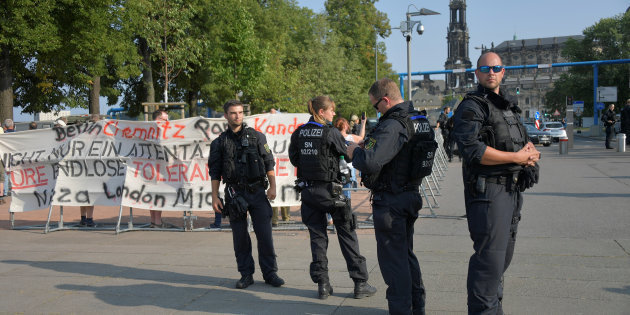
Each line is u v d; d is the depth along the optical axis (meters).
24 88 25.66
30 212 10.51
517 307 4.20
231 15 29.33
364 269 4.61
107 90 30.72
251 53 26.31
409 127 3.72
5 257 6.37
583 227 7.25
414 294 4.02
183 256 6.26
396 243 3.81
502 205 3.34
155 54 26.11
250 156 4.96
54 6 19.58
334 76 45.47
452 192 11.76
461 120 3.38
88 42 21.17
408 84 19.25
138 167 8.05
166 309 4.42
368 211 9.57
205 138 7.88
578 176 13.43
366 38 55.81
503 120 3.37
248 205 4.98
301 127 4.66
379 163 3.63
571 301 4.31
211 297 4.71
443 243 6.57
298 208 10.27
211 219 9.09
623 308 4.12
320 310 4.31
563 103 75.19
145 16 25.11
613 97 55.25
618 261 5.48
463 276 5.09
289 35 44.28
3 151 8.51
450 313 4.11
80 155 8.23
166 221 8.87
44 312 4.39
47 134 8.45
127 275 5.46
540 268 5.28
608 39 67.31
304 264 5.77
